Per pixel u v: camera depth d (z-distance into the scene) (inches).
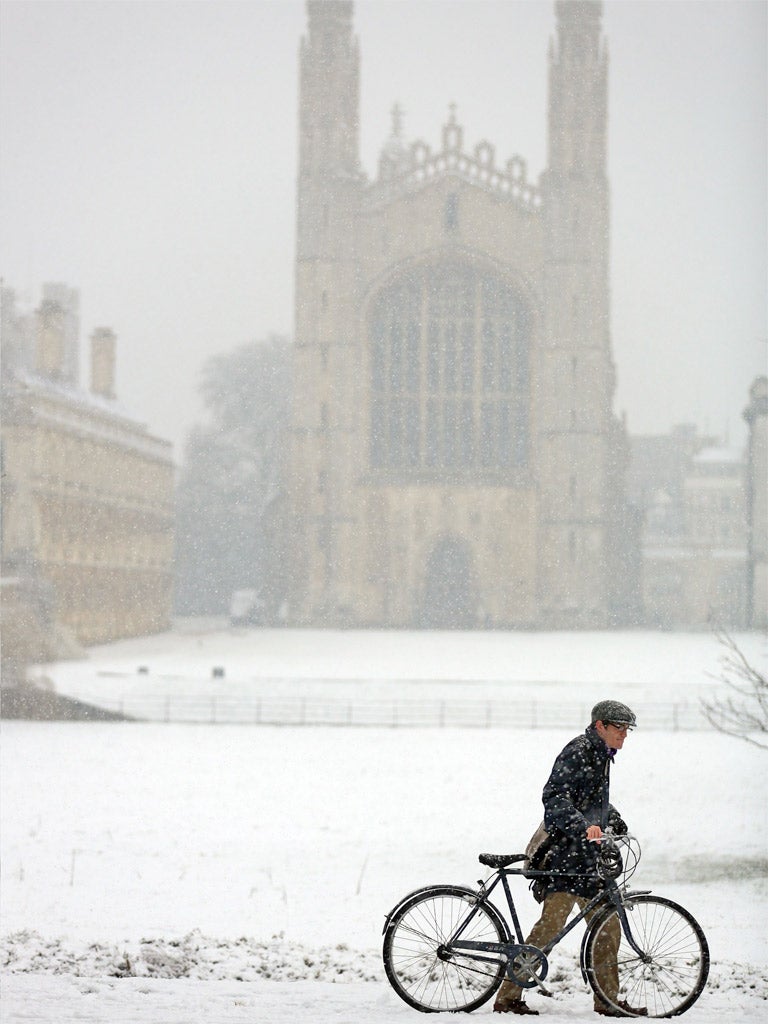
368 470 4210.1
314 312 4227.4
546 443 4190.5
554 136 4259.4
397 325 4244.6
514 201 4220.0
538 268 4220.0
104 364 4097.0
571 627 4111.7
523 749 1486.2
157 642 3376.0
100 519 3494.1
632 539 4399.6
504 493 4158.5
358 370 4217.5
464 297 4244.6
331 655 2824.8
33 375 3410.4
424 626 4168.3
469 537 4156.0
